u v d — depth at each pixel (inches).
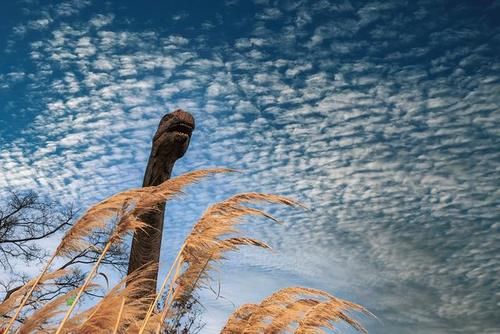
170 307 95.8
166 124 185.5
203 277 95.6
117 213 96.5
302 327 108.7
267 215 97.7
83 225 94.8
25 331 83.1
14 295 90.7
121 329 88.5
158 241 180.4
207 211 98.3
